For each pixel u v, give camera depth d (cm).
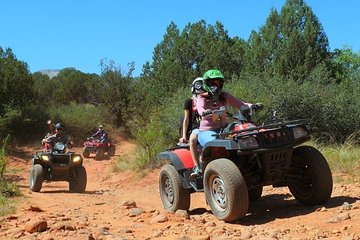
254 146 616
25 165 2405
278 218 631
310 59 2270
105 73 3562
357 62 3316
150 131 1719
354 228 522
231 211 614
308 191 683
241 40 3044
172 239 540
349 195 760
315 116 1658
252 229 574
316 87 1775
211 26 2948
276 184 702
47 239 539
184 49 2845
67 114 3219
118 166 1911
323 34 2405
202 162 678
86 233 566
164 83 2761
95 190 1498
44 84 4441
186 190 749
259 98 1592
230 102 704
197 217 688
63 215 755
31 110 2977
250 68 2409
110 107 3434
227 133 629
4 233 591
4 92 2819
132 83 3522
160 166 1628
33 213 788
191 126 739
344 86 1933
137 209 755
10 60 2966
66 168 1404
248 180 663
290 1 2423
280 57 2283
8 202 935
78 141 3111
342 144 1496
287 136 637
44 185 1730
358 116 1683
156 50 3092
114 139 3256
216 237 534
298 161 689
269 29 2417
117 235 571
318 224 565
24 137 2834
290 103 1670
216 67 2691
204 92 695
